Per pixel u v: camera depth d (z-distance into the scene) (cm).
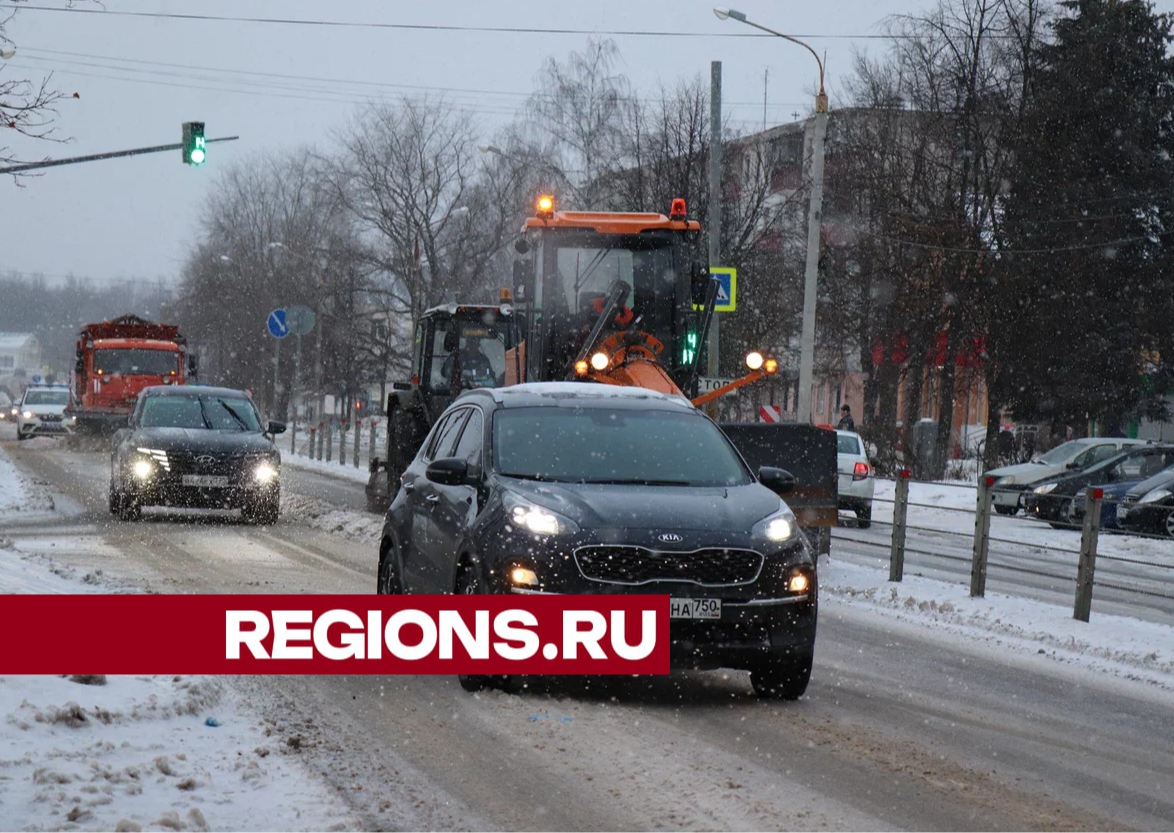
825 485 2523
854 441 4312
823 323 7575
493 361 3444
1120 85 7006
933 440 6638
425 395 3469
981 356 6881
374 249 8950
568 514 1323
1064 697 1458
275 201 12438
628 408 1566
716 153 4684
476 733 1178
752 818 934
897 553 2441
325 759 1070
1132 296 7131
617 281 2586
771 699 1371
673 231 2664
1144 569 3303
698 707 1319
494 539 1335
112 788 905
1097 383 7000
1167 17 7219
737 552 1315
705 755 1115
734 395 5903
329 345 11131
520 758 1093
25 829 805
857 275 7394
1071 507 4366
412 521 1614
